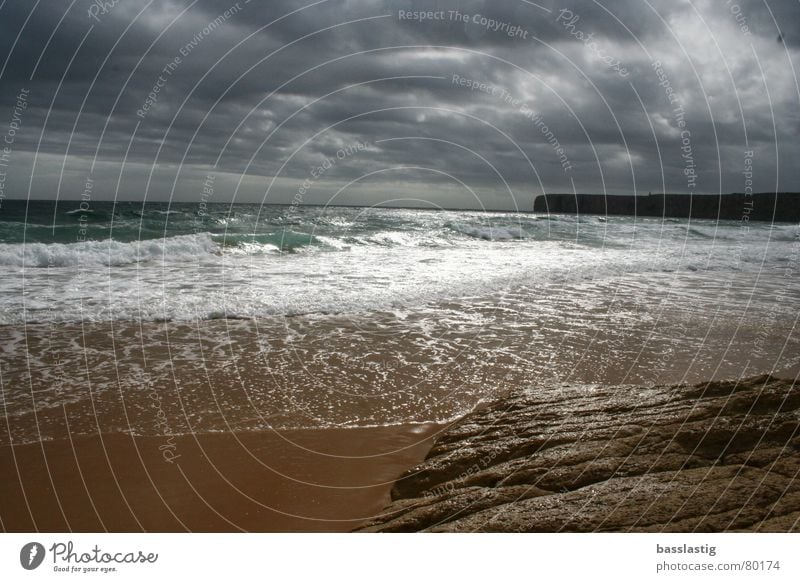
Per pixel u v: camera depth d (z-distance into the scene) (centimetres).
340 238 2170
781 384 484
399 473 418
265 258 1602
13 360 655
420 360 683
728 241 2748
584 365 670
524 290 1162
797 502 315
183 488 389
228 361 668
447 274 1331
